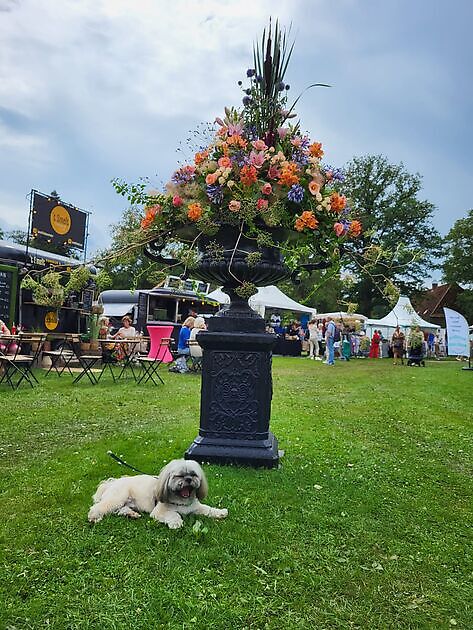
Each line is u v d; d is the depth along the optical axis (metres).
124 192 5.12
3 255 14.62
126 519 3.82
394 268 5.38
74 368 14.66
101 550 3.36
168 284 5.59
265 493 4.46
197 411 8.62
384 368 19.72
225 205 4.93
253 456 5.09
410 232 51.28
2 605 2.74
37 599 2.81
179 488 3.71
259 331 5.20
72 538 3.52
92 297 16.75
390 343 30.97
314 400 10.48
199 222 4.86
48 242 16.12
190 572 3.14
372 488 4.89
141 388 11.26
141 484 4.03
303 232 5.07
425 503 4.63
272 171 4.89
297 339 26.91
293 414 8.58
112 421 7.68
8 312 14.55
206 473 4.82
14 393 10.00
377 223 49.69
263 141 5.10
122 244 5.27
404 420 8.74
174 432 6.76
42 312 15.45
